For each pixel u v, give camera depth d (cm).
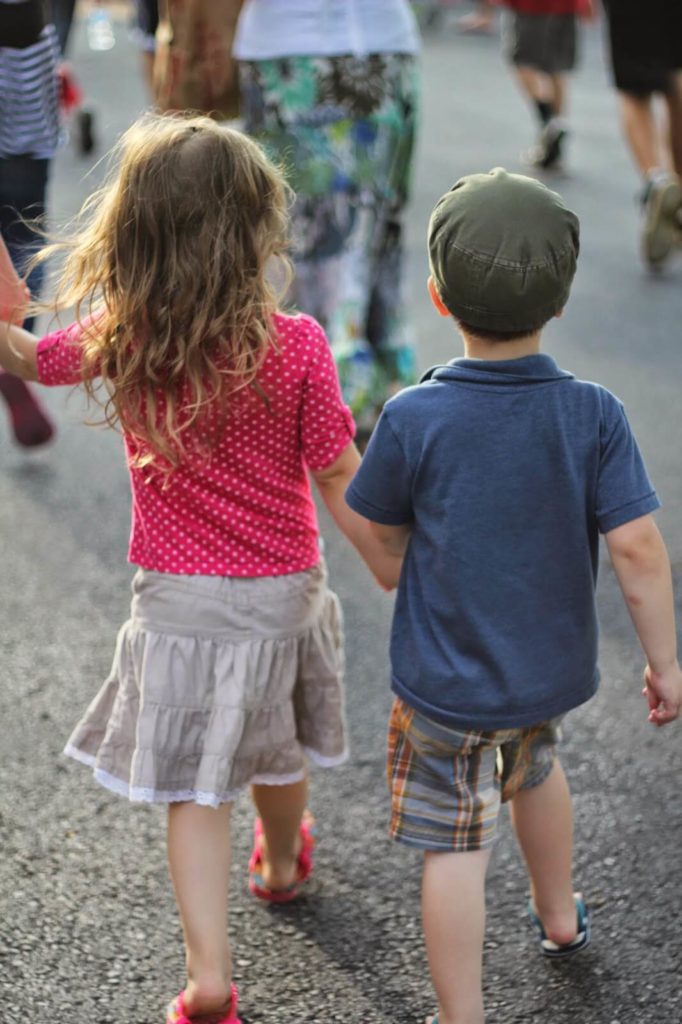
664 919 487
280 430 436
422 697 415
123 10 2656
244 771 446
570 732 598
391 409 412
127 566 745
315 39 796
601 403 407
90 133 1534
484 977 462
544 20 1544
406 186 863
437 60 2327
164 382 425
